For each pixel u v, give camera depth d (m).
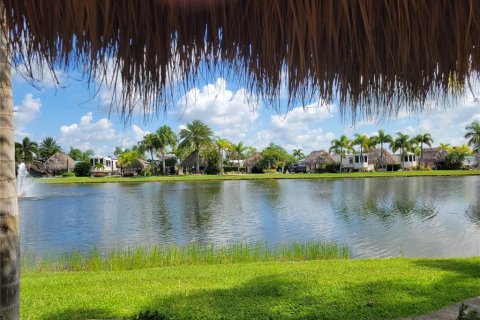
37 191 35.59
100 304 4.88
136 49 0.99
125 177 64.56
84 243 12.41
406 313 4.43
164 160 73.00
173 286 5.74
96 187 41.84
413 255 10.45
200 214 18.94
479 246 11.42
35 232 14.45
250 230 14.44
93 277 6.53
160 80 1.04
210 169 72.12
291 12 0.86
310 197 26.62
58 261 9.14
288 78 0.97
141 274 6.74
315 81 0.97
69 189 38.78
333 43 0.92
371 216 17.55
